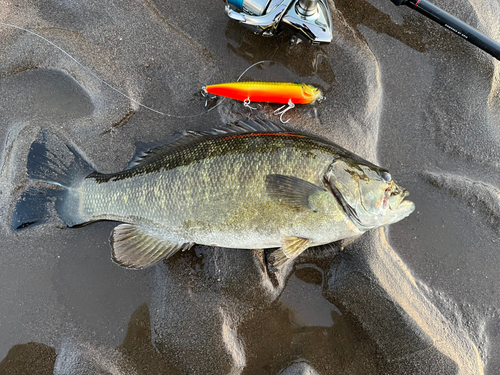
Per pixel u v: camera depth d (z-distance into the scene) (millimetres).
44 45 396
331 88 418
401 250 410
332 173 355
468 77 433
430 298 401
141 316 380
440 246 411
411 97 434
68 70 397
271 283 389
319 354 384
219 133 372
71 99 399
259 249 389
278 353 383
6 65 393
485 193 414
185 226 355
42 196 378
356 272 385
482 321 399
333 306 391
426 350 370
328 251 394
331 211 356
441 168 425
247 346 381
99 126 396
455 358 370
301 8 368
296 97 392
